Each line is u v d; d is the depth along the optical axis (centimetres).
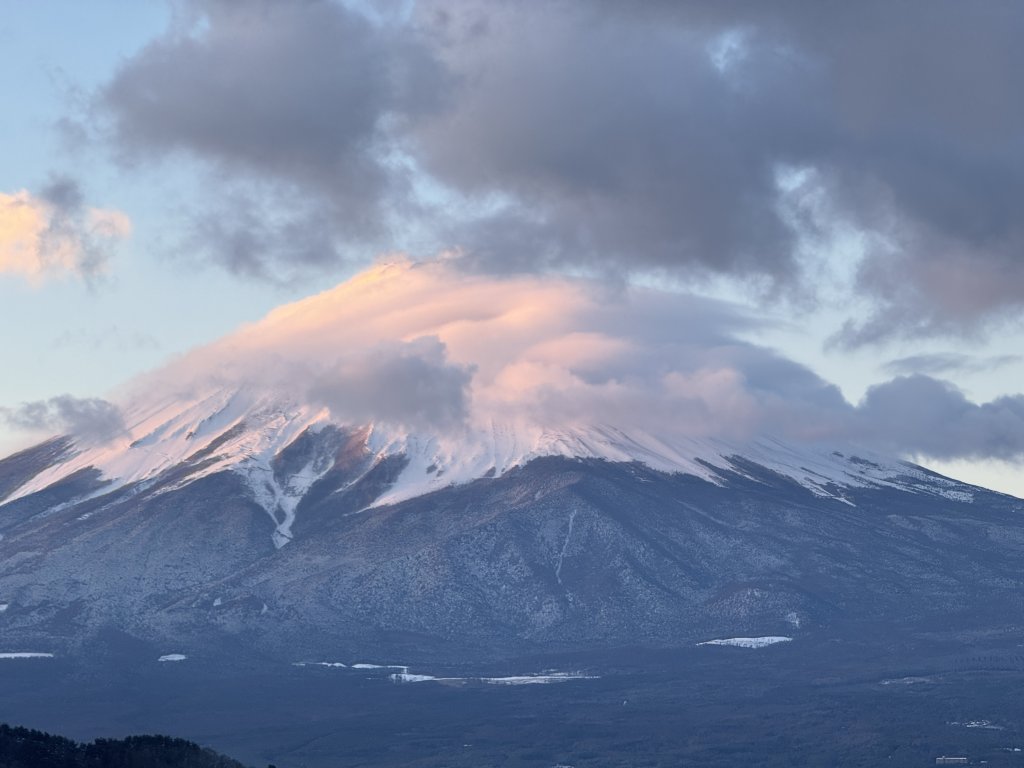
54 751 19375
